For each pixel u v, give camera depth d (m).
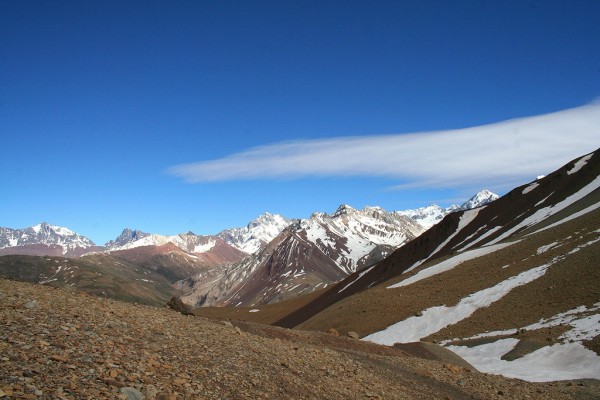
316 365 18.56
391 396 17.55
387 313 81.38
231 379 13.19
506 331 55.22
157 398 10.17
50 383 9.12
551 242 81.88
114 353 12.09
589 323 47.47
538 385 28.16
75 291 21.36
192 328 18.72
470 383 24.48
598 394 27.45
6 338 10.93
